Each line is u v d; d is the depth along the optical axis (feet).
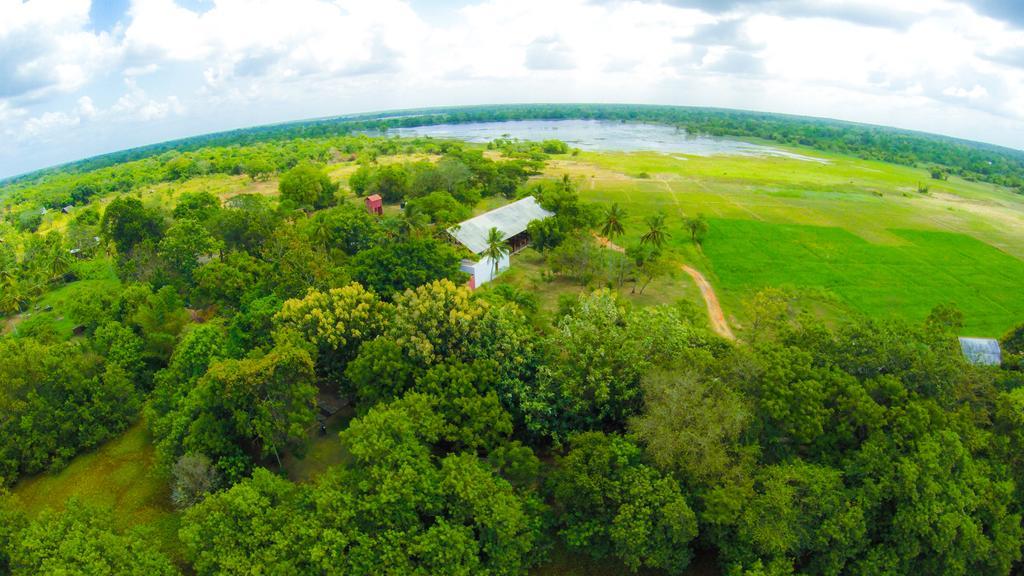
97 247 382.42
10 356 180.04
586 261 311.27
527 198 423.23
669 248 371.35
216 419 162.20
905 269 357.20
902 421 143.23
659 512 129.08
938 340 176.24
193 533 121.90
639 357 170.30
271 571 117.50
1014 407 152.35
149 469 176.04
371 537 124.88
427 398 157.58
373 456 135.74
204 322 257.34
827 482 134.82
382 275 250.57
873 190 591.37
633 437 145.59
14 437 174.19
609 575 141.28
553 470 157.07
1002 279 344.28
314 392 168.25
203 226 316.19
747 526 127.95
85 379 191.52
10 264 349.00
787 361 157.69
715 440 136.87
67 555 116.26
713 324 275.59
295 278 238.68
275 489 134.00
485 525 128.88
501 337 181.57
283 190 471.62
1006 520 137.90
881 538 139.44
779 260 367.04
